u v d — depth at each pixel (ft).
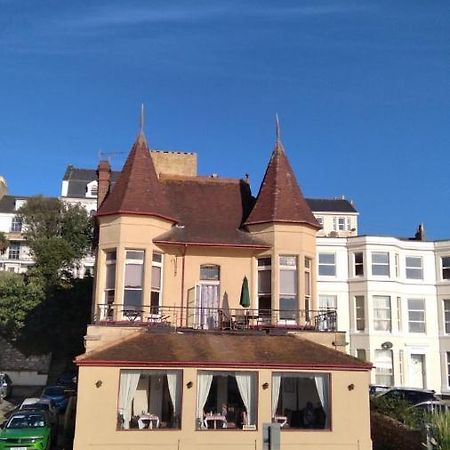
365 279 134.82
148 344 69.51
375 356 131.44
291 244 85.25
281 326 80.28
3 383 121.19
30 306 143.54
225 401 68.74
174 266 84.38
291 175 91.35
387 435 69.31
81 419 62.90
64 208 204.64
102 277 81.56
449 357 133.59
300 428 66.80
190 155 102.99
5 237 231.50
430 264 139.64
